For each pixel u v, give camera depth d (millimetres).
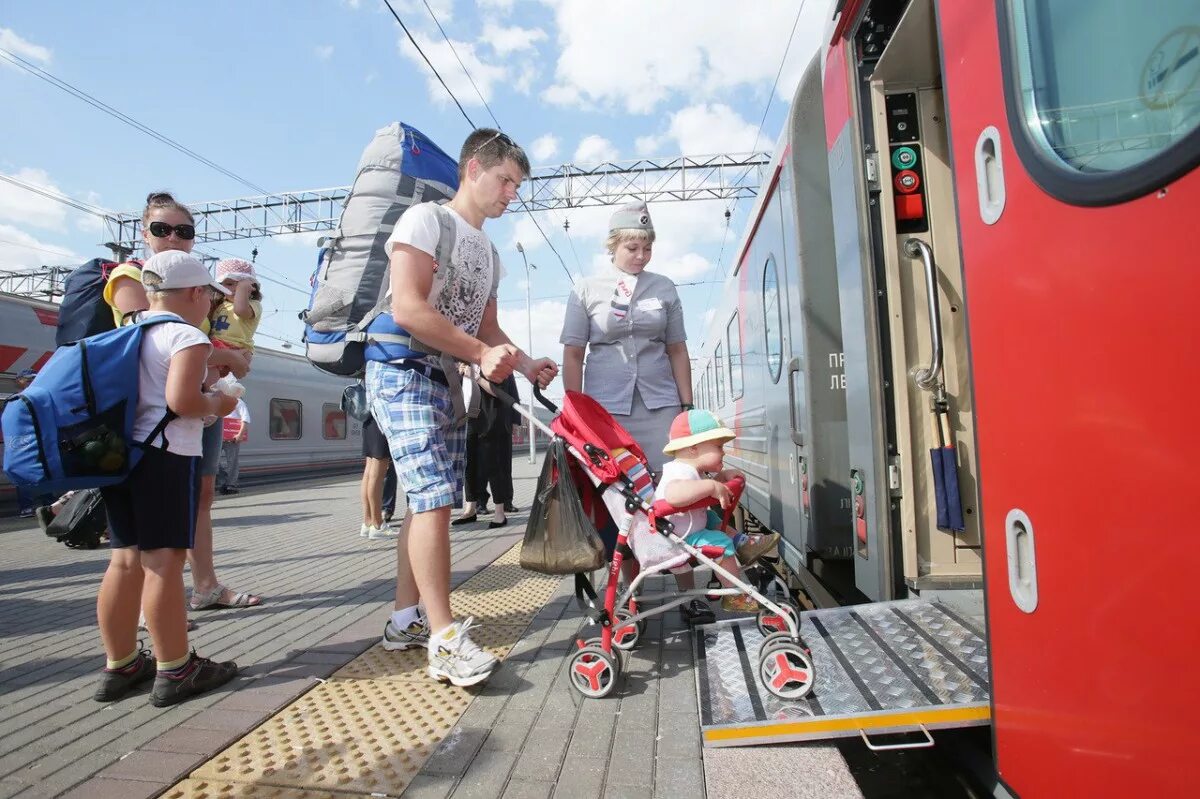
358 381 6387
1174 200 1183
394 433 2912
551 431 2910
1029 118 1613
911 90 3098
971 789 2381
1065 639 1475
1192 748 1162
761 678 2428
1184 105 1198
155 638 2699
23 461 2422
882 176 3012
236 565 5914
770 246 4992
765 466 5602
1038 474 1562
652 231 3697
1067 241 1454
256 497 12883
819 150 4098
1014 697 1688
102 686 2766
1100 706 1372
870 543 3086
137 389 2625
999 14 1709
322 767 2188
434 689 2805
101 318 3412
